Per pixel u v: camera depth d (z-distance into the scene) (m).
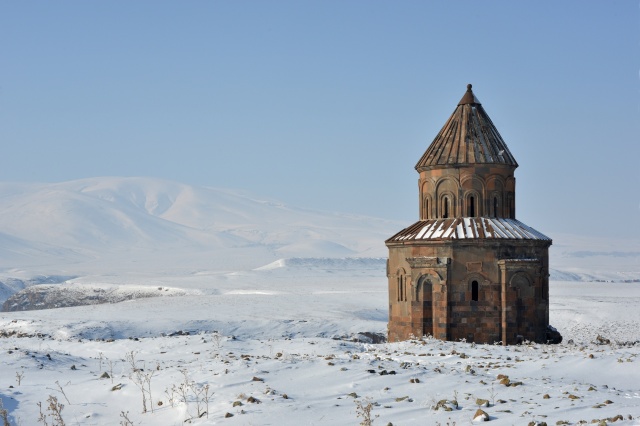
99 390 23.47
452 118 51.25
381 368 25.61
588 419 18.92
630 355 31.72
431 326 48.09
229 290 116.50
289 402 21.08
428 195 50.47
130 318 69.12
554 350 37.28
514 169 50.59
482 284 46.94
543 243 48.12
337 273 181.12
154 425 20.16
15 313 77.69
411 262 48.12
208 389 22.48
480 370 28.02
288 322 64.25
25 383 25.38
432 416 19.62
